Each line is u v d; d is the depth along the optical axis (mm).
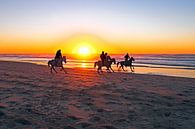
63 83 17203
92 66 46625
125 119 8297
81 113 8977
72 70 31734
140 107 10172
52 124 7562
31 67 34656
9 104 9945
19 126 7262
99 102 10961
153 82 19203
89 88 15055
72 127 7250
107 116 8648
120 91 14156
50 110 9250
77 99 11484
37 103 10344
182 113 9273
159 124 7793
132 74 26688
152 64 53125
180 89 15508
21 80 17922
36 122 7691
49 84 16375
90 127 7316
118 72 29984
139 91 14289
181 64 52312
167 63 57156
